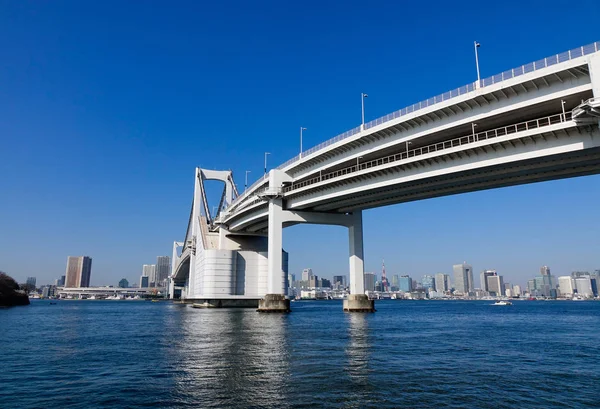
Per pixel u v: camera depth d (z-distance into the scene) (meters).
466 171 53.03
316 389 22.48
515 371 28.64
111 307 173.62
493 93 46.50
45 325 69.19
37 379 25.47
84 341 45.19
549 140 44.75
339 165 71.38
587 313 130.00
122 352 36.38
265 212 95.19
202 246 132.25
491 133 51.75
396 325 65.31
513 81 44.38
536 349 40.31
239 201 113.44
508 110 46.09
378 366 29.05
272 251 87.06
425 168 56.59
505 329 64.19
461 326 68.94
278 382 24.06
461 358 33.62
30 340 46.38
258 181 96.19
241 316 83.25
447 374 26.94
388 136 60.59
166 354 34.88
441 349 38.59
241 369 27.83
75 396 21.41
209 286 118.50
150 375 26.28
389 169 61.06
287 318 77.56
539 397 21.83
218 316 85.50
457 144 55.06
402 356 33.78
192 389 22.59
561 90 42.34
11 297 177.38
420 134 55.25
